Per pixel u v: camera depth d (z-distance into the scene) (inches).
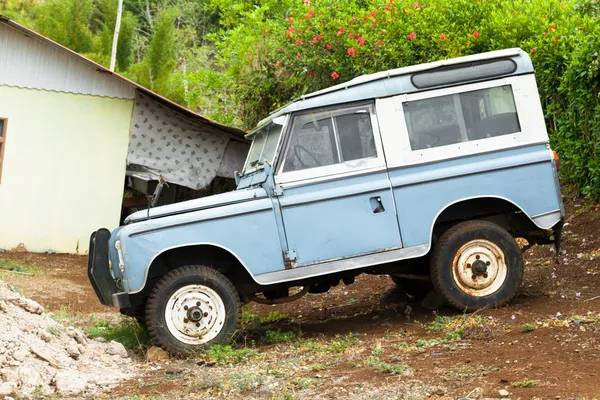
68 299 440.1
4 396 234.1
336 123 308.3
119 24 866.8
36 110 612.7
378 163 306.8
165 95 864.9
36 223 611.8
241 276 315.0
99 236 308.0
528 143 314.5
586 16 446.0
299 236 299.9
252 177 321.4
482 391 208.8
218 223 295.6
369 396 216.2
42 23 900.0
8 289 322.7
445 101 314.2
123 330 337.1
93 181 625.3
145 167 634.2
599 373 214.4
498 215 326.3
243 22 717.3
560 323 276.2
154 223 292.0
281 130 306.0
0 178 601.0
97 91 624.7
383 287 412.5
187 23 1268.5
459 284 311.1
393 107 310.8
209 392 241.3
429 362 246.5
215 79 644.1
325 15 525.3
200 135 641.0
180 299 294.5
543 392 202.5
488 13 491.8
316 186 303.4
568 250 399.2
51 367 262.2
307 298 412.8
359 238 302.8
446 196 308.2
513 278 313.4
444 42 472.7
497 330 277.6
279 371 256.8
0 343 259.4
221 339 296.2
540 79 463.8
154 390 249.4
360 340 295.1
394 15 499.8
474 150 311.9
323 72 529.7
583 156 444.8
